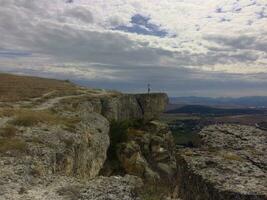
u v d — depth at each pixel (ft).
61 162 90.38
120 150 225.76
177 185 64.75
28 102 205.57
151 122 276.41
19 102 202.28
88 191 64.18
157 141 246.27
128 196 62.28
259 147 73.82
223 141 79.56
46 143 96.68
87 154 119.85
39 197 60.49
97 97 271.69
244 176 54.34
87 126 141.28
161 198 62.13
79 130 124.77
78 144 109.29
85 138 122.21
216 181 51.93
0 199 58.03
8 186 64.54
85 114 182.09
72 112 181.98
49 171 79.51
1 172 71.05
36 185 67.51
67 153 96.12
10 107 172.45
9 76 374.22
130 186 68.03
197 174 55.83
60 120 132.26
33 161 80.48
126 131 256.73
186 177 60.08
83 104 227.61
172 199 60.95
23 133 104.27
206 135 84.33
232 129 90.74
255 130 89.51
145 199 61.36
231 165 59.47
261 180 52.65
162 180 73.56
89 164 121.19
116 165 216.33
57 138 103.96
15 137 97.60
